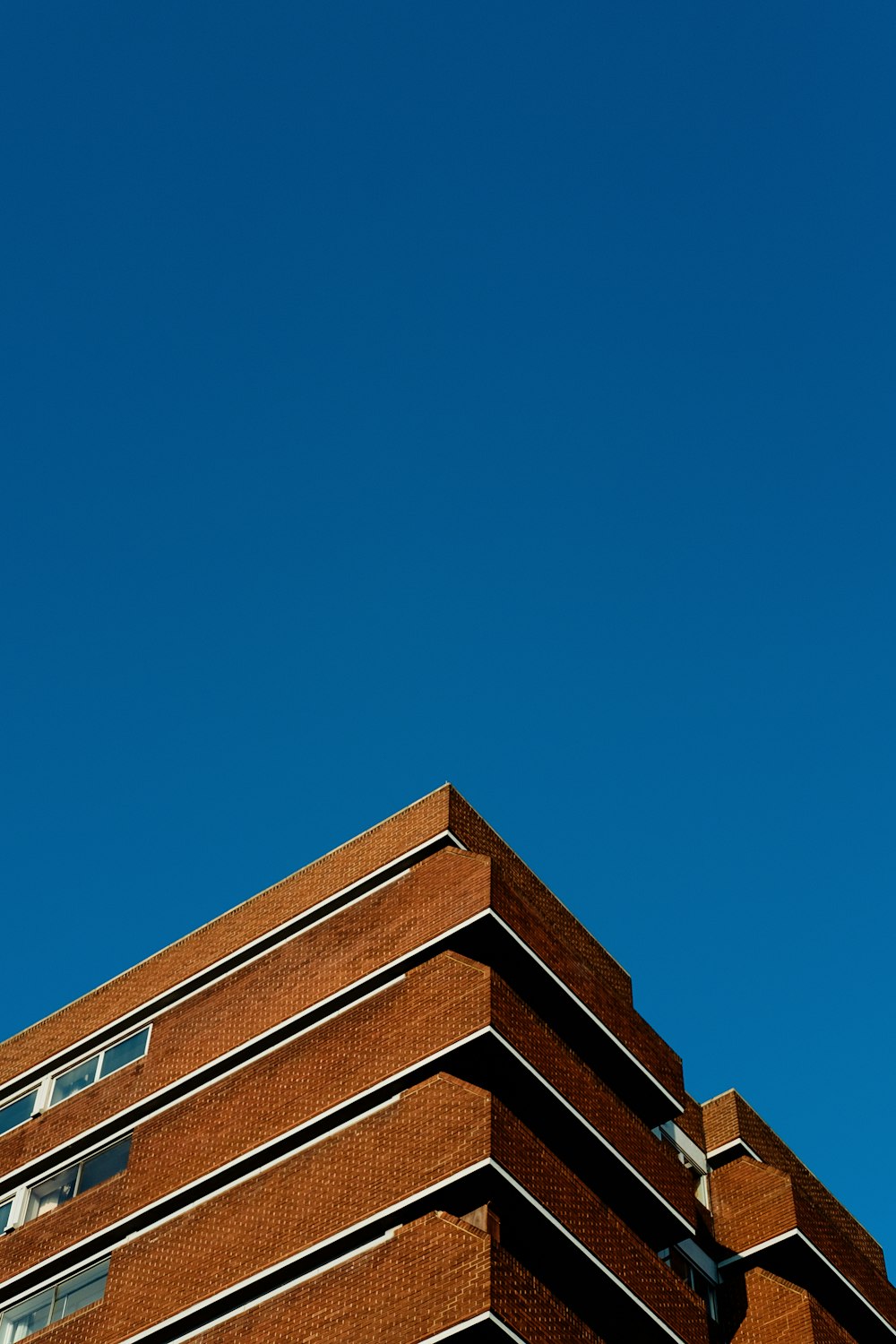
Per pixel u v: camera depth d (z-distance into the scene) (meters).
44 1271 37.97
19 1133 42.09
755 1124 46.88
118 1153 39.66
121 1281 35.84
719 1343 40.25
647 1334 34.59
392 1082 34.78
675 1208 38.22
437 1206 31.98
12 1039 45.25
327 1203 33.28
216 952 41.91
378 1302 30.44
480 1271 29.47
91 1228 37.62
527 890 42.09
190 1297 34.09
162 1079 39.91
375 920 39.09
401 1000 36.41
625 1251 34.69
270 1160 35.91
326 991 38.25
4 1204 40.81
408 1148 32.81
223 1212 35.22
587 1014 39.16
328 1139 34.53
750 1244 41.84
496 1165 31.55
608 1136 36.75
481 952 37.50
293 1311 31.72
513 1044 34.66
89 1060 42.97
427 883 38.81
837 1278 41.94
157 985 42.59
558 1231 32.69
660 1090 40.91
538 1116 35.78
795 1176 47.41
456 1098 32.78
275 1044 38.50
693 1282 40.66
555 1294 33.75
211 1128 37.50
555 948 39.22
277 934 41.06
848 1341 40.28
